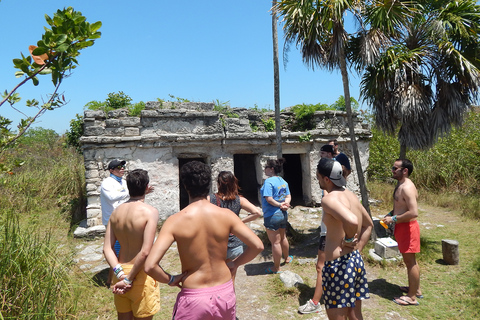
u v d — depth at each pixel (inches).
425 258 220.2
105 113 323.9
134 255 117.3
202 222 92.9
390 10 224.7
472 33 236.2
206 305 88.7
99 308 164.1
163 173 331.3
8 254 134.2
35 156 570.9
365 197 250.8
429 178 442.9
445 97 245.8
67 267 176.6
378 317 153.1
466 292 175.2
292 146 376.5
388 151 499.5
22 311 125.5
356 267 114.7
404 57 240.1
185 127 338.0
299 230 303.3
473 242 253.8
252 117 384.5
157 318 157.8
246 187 481.7
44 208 368.5
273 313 159.3
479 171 421.4
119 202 204.8
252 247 94.7
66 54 93.4
